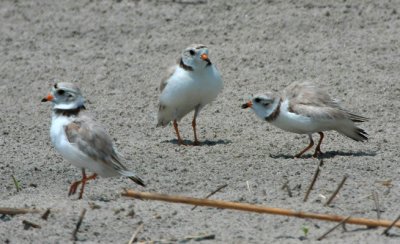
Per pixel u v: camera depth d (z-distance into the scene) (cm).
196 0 2200
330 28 2025
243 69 1855
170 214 1048
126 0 2252
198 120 1619
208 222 1020
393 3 2111
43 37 2117
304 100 1323
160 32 2080
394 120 1541
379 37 1961
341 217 971
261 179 1212
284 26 2044
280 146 1419
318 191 1139
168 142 1477
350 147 1391
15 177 1267
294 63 1866
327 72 1806
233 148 1410
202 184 1202
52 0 2309
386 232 959
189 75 1450
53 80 1869
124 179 1243
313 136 1474
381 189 1144
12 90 1825
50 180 1252
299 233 973
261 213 1027
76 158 1105
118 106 1708
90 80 1861
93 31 2123
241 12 2130
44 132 1542
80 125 1105
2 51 2048
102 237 971
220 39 2016
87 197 1144
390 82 1734
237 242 944
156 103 1720
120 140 1486
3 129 1558
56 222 1013
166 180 1223
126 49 2017
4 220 1030
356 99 1658
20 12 2255
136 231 958
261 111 1345
